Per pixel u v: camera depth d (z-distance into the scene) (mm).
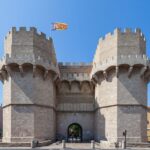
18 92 48688
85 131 58594
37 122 48781
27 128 47719
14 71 49281
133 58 48531
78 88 60969
